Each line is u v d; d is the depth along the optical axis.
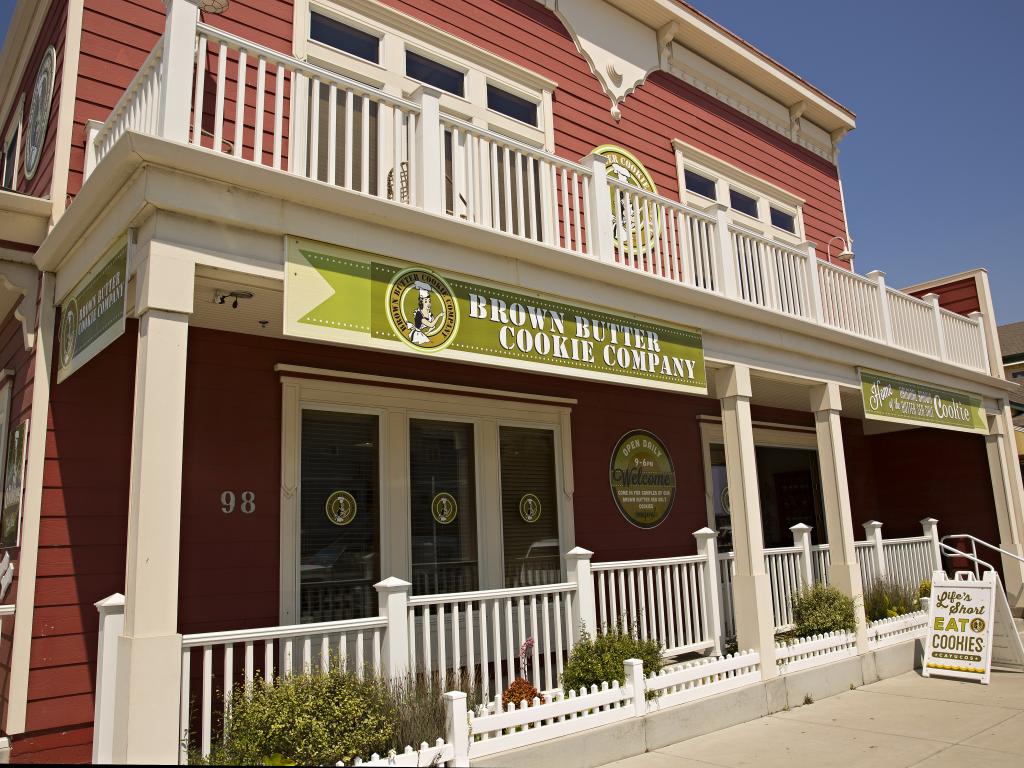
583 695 5.55
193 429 6.29
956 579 8.83
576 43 10.28
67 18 6.32
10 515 6.07
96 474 5.84
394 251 5.35
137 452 4.11
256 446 6.59
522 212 6.38
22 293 6.36
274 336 6.86
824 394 9.06
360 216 5.17
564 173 6.95
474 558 7.86
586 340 6.55
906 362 10.45
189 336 6.43
